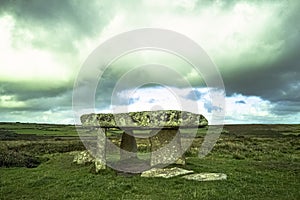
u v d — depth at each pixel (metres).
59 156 25.92
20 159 21.88
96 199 11.95
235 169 17.66
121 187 13.59
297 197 11.99
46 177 16.14
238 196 12.02
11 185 15.02
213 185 13.63
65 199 12.21
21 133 64.44
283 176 15.94
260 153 26.91
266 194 12.41
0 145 33.16
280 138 47.59
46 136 58.53
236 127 75.19
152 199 11.74
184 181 14.48
